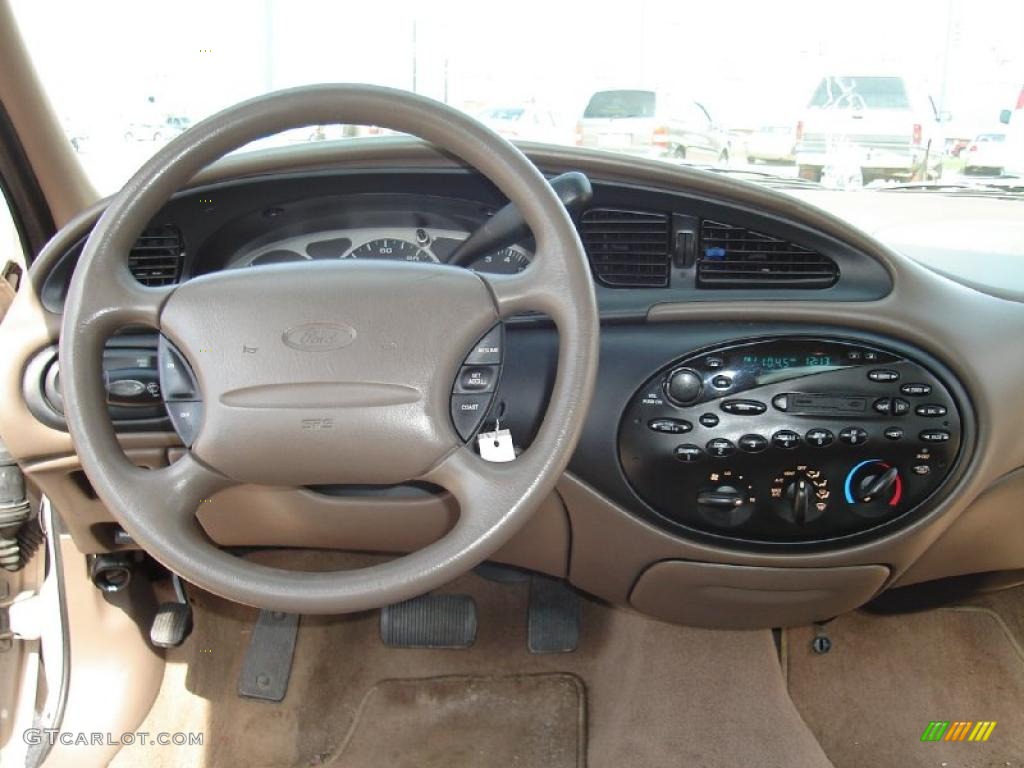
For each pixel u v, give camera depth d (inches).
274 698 68.7
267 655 70.7
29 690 61.9
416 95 36.4
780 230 49.2
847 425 49.4
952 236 61.7
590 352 36.0
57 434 50.9
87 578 64.7
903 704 66.3
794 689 67.5
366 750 65.1
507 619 72.7
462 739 65.2
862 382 49.3
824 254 49.6
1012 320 50.2
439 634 69.3
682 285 50.7
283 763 65.3
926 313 49.0
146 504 36.3
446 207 51.9
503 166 36.2
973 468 50.6
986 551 57.1
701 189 48.3
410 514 54.1
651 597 57.1
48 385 50.2
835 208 65.0
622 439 50.8
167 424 50.4
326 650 71.2
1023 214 64.1
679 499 51.7
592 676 68.8
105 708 65.1
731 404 49.6
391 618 69.4
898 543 52.2
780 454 50.1
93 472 36.0
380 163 48.9
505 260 51.8
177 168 36.6
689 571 54.4
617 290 50.9
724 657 67.9
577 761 63.2
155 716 67.7
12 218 56.3
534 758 63.6
